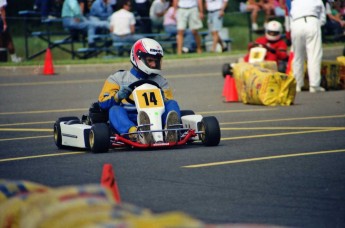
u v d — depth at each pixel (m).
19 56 101.88
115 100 37.31
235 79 60.38
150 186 28.98
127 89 36.97
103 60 87.75
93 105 38.62
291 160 33.88
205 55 92.69
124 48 93.06
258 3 106.31
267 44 72.69
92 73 82.88
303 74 64.25
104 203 11.12
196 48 99.31
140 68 38.03
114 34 91.69
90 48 92.69
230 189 28.08
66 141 39.00
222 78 77.38
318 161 33.53
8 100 63.66
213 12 97.19
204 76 79.31
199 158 34.75
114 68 85.69
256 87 56.75
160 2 96.75
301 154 35.44
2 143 42.31
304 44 62.66
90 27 92.62
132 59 38.31
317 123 46.59
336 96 60.75
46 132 46.56
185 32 98.62
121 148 38.47
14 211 11.87
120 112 37.06
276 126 45.91
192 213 24.70
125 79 38.12
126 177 30.81
